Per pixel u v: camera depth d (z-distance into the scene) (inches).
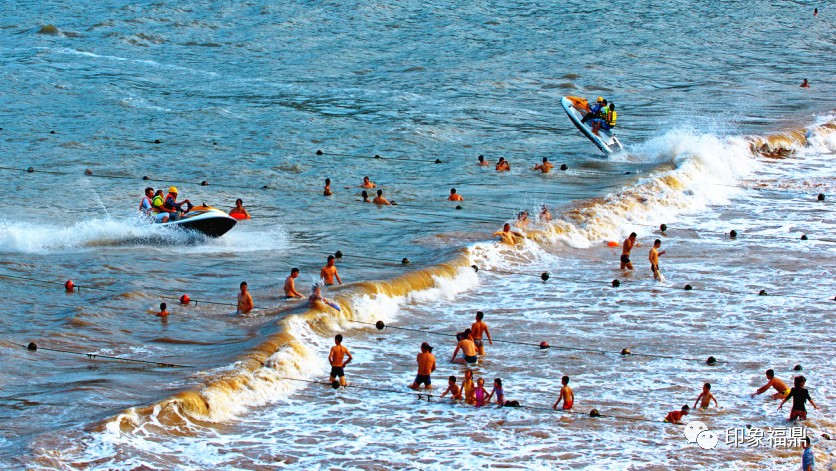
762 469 1690.5
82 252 2819.9
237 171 3890.3
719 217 3459.6
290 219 3270.2
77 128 4510.3
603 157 4288.9
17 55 6417.3
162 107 5054.1
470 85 5910.4
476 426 1843.0
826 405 1968.5
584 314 2504.9
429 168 4047.7
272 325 2224.4
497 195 3624.5
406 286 2566.4
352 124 4798.2
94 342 2135.8
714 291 2689.5
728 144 4308.6
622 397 1999.3
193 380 1899.6
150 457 1622.8
